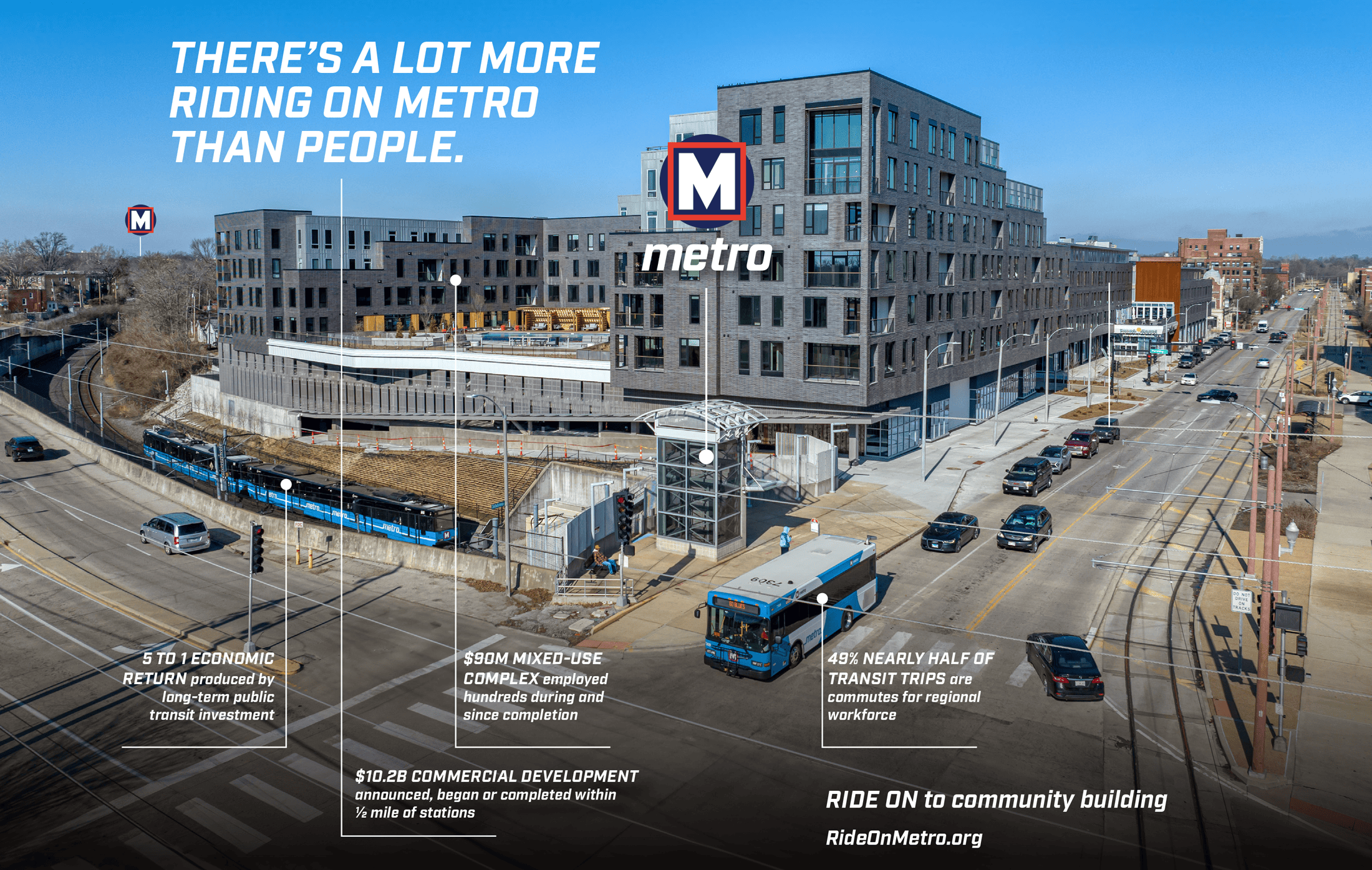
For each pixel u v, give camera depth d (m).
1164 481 54.25
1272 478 26.09
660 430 40.06
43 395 102.06
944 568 38.00
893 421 59.81
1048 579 36.53
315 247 98.31
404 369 78.50
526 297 111.50
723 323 59.75
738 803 20.48
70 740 24.58
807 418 53.78
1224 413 79.62
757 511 47.19
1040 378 95.62
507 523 36.69
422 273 100.44
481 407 73.88
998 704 25.56
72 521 51.31
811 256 56.69
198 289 152.12
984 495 50.75
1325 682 26.75
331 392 84.25
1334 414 75.88
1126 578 36.53
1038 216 88.88
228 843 19.19
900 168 58.69
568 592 35.66
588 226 109.44
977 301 73.88
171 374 117.88
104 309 185.50
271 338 89.62
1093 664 25.81
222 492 59.50
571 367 67.38
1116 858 18.17
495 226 107.38
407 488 62.56
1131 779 21.41
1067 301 100.62
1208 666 27.98
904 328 60.44
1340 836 18.95
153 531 45.31
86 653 31.28
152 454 72.25
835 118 55.59
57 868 18.41
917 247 61.81
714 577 37.09
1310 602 33.34
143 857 18.77
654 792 21.00
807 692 26.59
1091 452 62.00
